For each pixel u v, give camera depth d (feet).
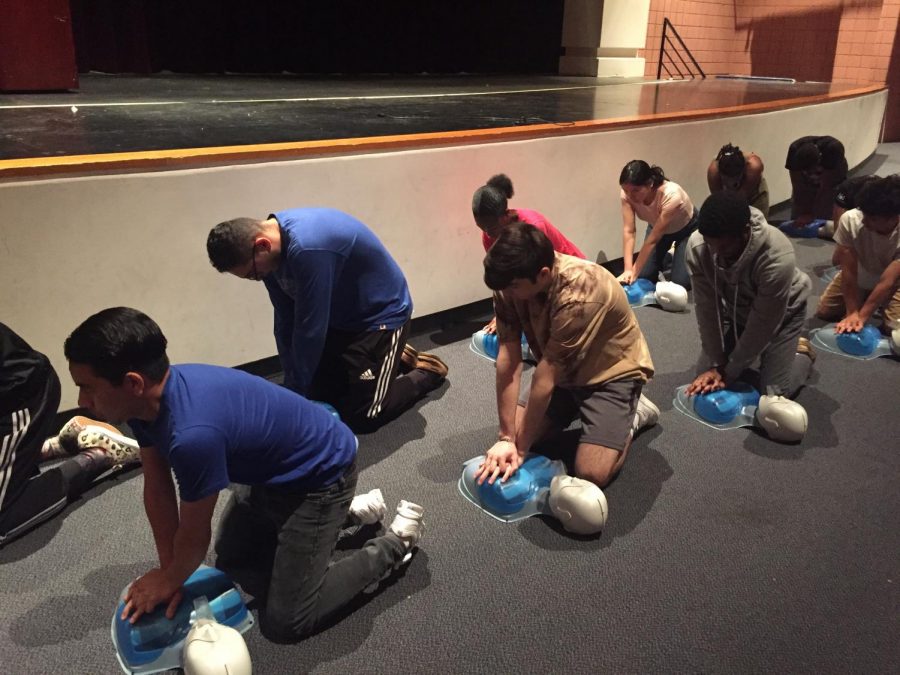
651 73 31.01
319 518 4.79
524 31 29.07
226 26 22.40
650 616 5.09
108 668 4.58
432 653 4.74
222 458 4.17
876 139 27.17
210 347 8.00
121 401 3.95
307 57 24.50
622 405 6.32
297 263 6.36
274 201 7.98
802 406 8.12
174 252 7.38
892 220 8.85
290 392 4.78
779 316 6.96
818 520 6.17
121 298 7.15
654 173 11.05
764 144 16.66
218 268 6.21
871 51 31.19
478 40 28.40
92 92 14.76
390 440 7.33
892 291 9.23
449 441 7.34
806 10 32.68
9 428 5.42
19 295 6.52
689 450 7.20
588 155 11.62
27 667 4.58
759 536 5.95
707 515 6.21
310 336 6.72
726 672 4.65
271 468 4.57
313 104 13.75
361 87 18.84
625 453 6.54
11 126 9.43
